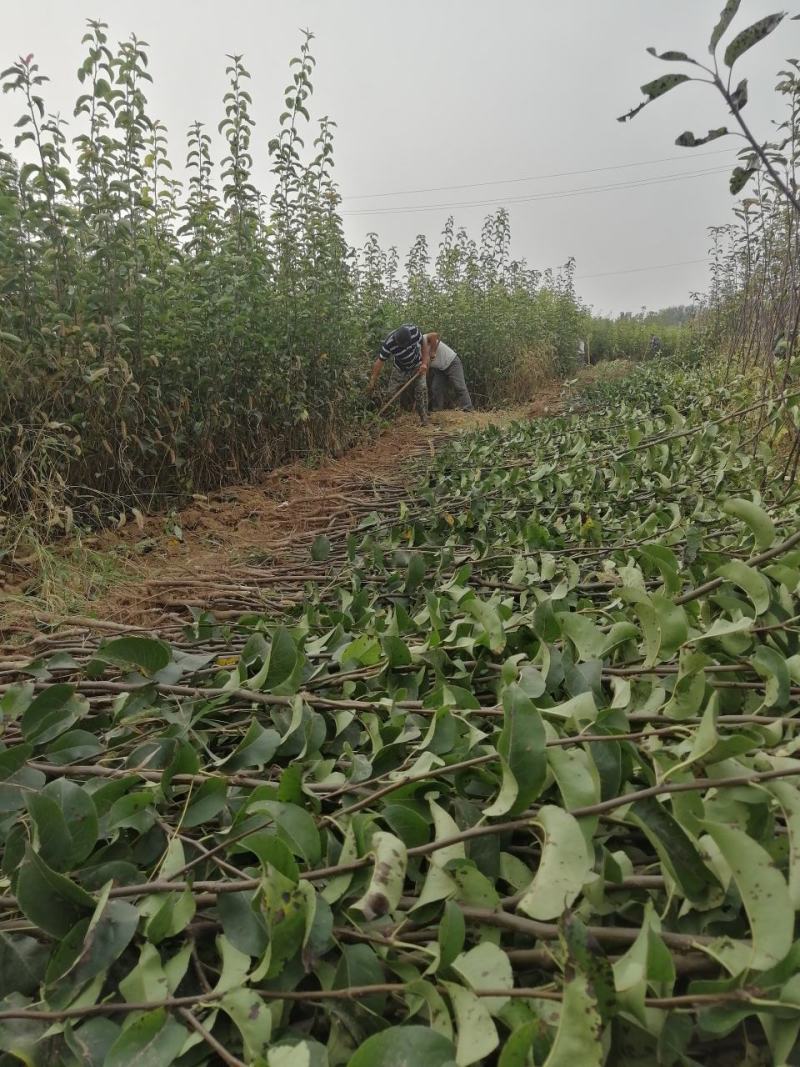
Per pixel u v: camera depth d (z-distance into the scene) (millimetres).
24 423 3922
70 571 3229
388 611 2357
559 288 17578
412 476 5176
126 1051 852
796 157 4805
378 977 929
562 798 1117
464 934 919
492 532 3236
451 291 11570
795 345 4062
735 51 1419
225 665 2021
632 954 836
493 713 1442
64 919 1004
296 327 5992
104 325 4129
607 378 12773
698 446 3514
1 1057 873
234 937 978
